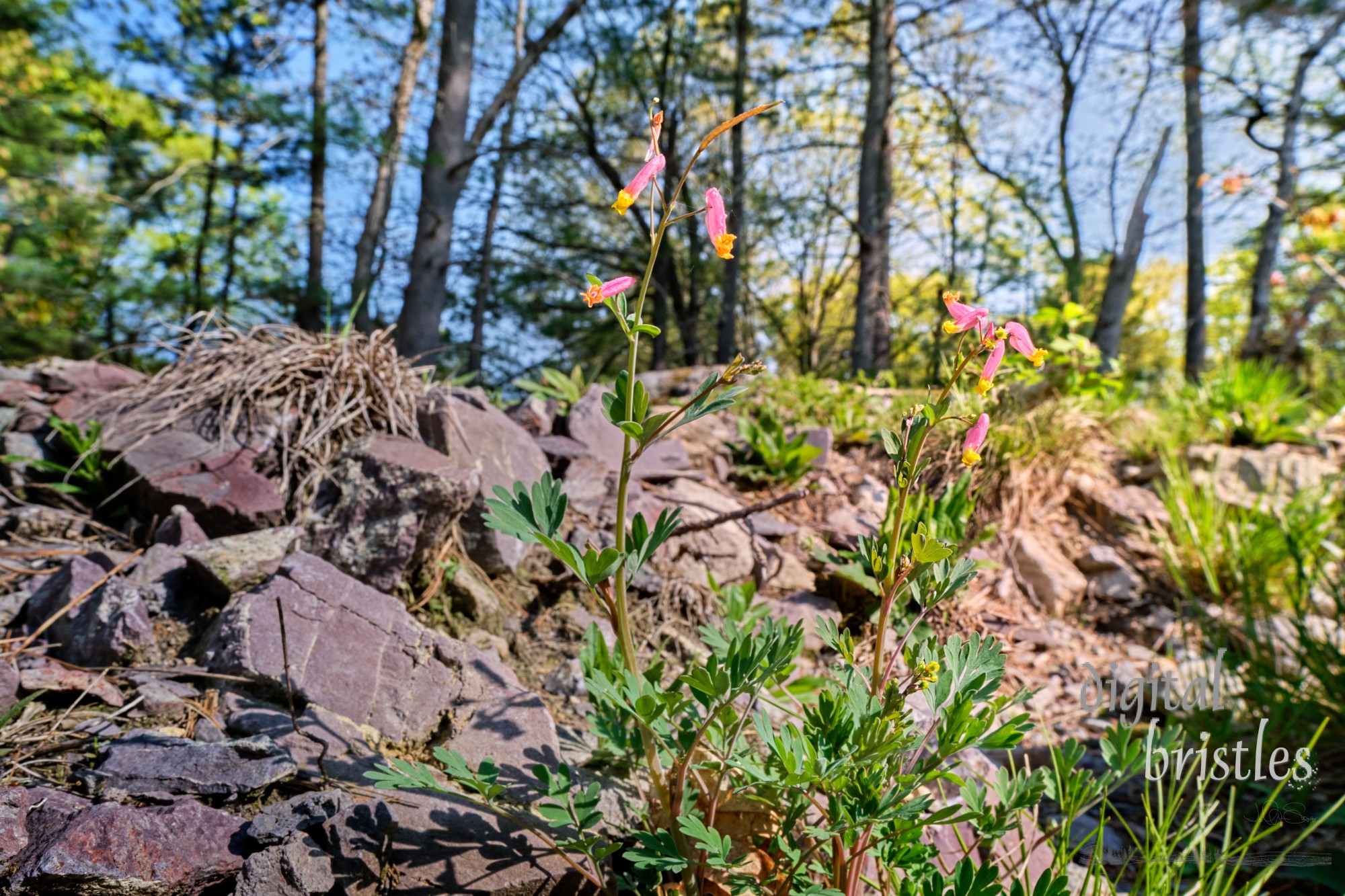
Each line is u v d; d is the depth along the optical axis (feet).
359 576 8.09
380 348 10.72
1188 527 13.78
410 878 5.10
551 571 9.62
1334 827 7.96
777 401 16.89
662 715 5.50
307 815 5.08
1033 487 14.85
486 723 6.59
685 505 11.62
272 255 42.01
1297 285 21.66
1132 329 60.13
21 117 32.76
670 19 44.80
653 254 4.54
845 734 4.90
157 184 32.58
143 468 8.80
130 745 5.58
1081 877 7.26
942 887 4.72
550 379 13.82
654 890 5.51
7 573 7.78
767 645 4.81
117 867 4.45
